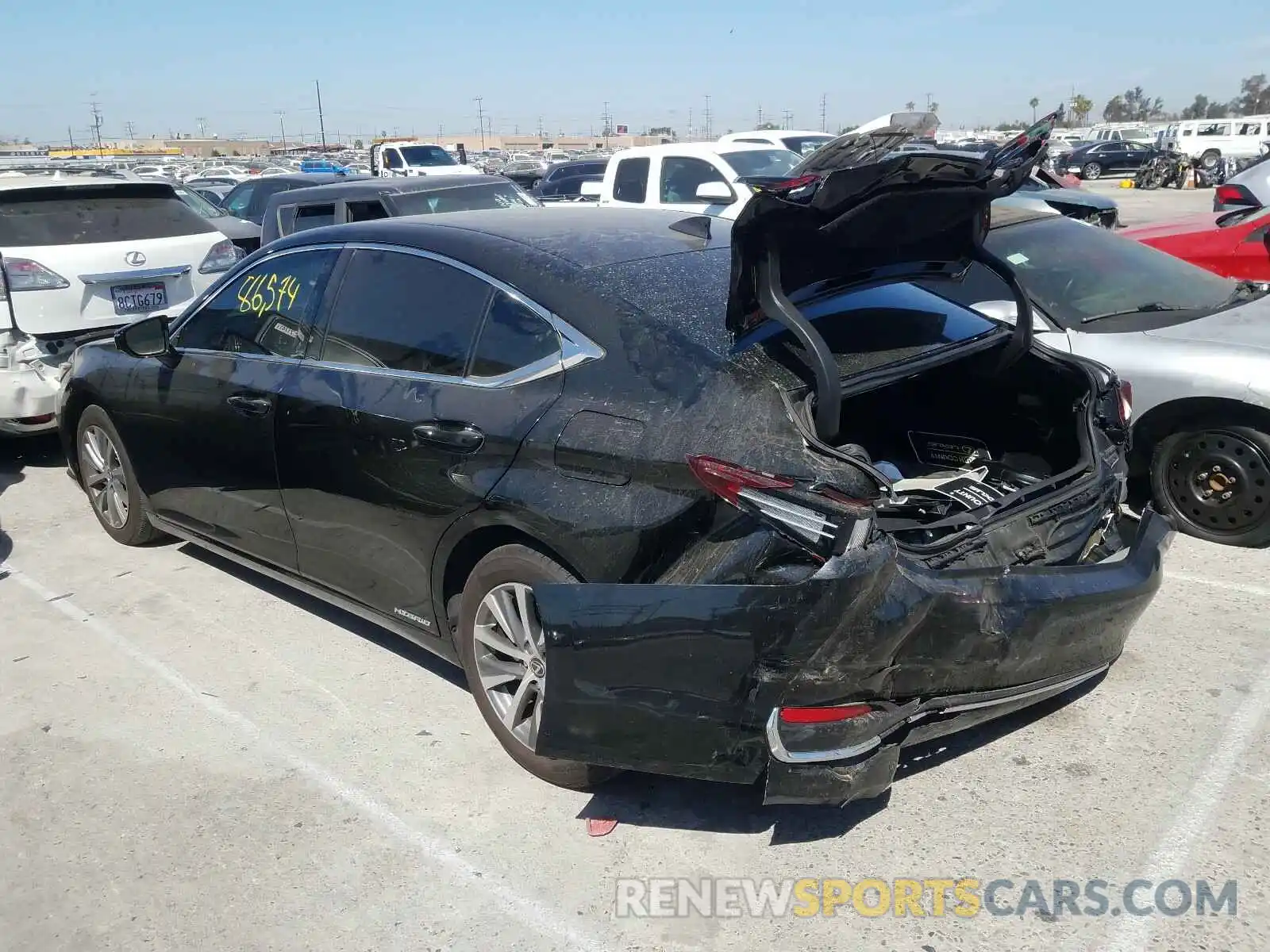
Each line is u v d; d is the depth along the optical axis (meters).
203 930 2.93
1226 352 5.01
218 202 18.83
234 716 4.01
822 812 3.33
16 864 3.22
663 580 2.95
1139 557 3.48
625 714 2.92
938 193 3.11
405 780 3.58
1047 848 3.12
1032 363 3.93
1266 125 46.53
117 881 3.13
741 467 2.83
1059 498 3.41
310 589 4.46
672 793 3.46
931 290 4.26
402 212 10.52
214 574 5.40
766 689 2.76
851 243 3.23
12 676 4.38
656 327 3.22
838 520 2.71
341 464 3.94
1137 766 3.50
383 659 4.44
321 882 3.10
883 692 2.88
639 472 3.03
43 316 6.87
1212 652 4.21
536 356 3.42
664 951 2.79
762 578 2.77
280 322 4.38
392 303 3.93
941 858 3.10
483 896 3.02
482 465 3.41
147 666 4.42
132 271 7.21
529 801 3.44
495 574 3.42
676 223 4.14
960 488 3.70
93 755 3.78
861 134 3.66
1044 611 3.08
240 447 4.45
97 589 5.23
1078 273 5.70
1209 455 5.14
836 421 3.01
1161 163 36.69
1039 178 14.04
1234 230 7.73
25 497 6.76
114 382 5.25
